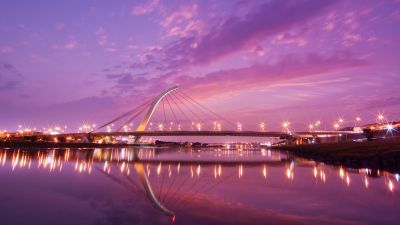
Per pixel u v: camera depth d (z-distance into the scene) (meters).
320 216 13.96
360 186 22.50
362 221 13.16
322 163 48.41
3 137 154.62
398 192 19.88
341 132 146.62
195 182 26.03
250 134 135.00
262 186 23.33
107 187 22.27
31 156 58.59
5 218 13.30
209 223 12.77
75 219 13.27
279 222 12.95
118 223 12.70
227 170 38.12
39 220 13.05
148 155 81.12
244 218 13.56
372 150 52.62
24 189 20.75
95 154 77.44
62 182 24.44
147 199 17.83
